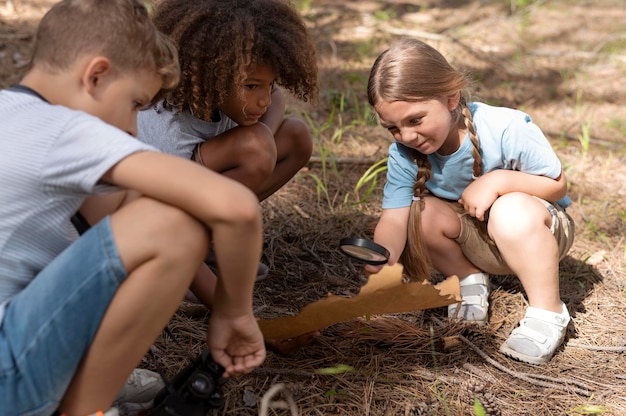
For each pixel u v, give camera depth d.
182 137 2.29
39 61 1.58
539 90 4.66
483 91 4.53
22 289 1.56
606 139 4.00
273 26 2.06
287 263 2.67
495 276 2.65
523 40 5.53
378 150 3.64
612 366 2.20
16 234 1.50
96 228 1.46
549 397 2.05
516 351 2.19
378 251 1.97
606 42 5.50
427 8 6.23
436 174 2.31
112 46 1.54
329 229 2.91
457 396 2.02
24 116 1.50
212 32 2.02
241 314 1.63
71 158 1.45
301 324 1.91
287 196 3.13
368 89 2.15
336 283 2.56
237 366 1.68
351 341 2.23
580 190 3.40
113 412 1.58
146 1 4.60
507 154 2.25
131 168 1.45
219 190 1.44
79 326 1.46
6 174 1.47
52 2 5.15
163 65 1.64
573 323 2.41
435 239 2.33
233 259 1.52
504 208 2.19
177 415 1.62
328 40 5.23
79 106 1.56
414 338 2.25
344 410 1.95
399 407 1.97
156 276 1.46
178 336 2.19
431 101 2.08
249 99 2.11
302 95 2.20
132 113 1.62
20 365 1.47
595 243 2.94
